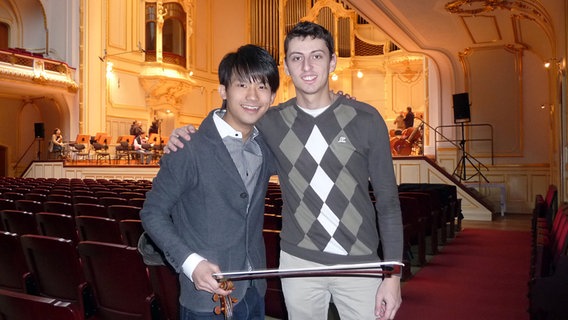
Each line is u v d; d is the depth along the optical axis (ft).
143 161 42.19
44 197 16.44
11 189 20.66
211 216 4.61
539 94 32.30
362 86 56.95
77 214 13.10
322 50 5.34
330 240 5.53
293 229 5.69
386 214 5.39
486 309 11.24
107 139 41.37
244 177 4.90
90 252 6.85
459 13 24.72
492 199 33.17
